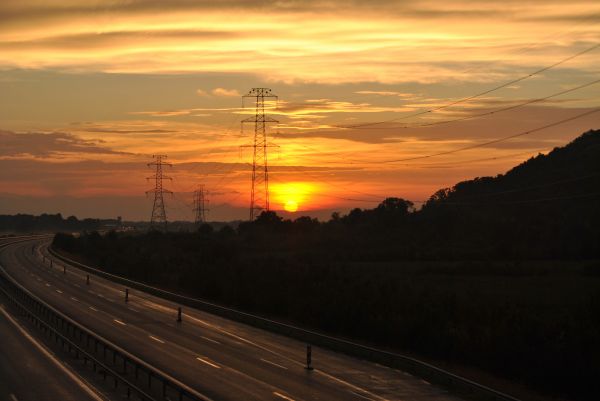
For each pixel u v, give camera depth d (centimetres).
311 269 7712
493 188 15288
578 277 7962
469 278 7944
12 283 6831
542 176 14725
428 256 10588
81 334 4184
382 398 2927
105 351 3575
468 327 4550
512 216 13200
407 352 4528
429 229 13112
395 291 5959
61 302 6300
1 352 3766
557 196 13438
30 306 5694
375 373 3500
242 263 8931
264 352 4022
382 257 10675
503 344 3959
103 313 5622
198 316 5656
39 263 11288
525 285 7250
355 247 12219
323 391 3020
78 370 3325
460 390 3117
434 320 4738
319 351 4159
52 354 3744
